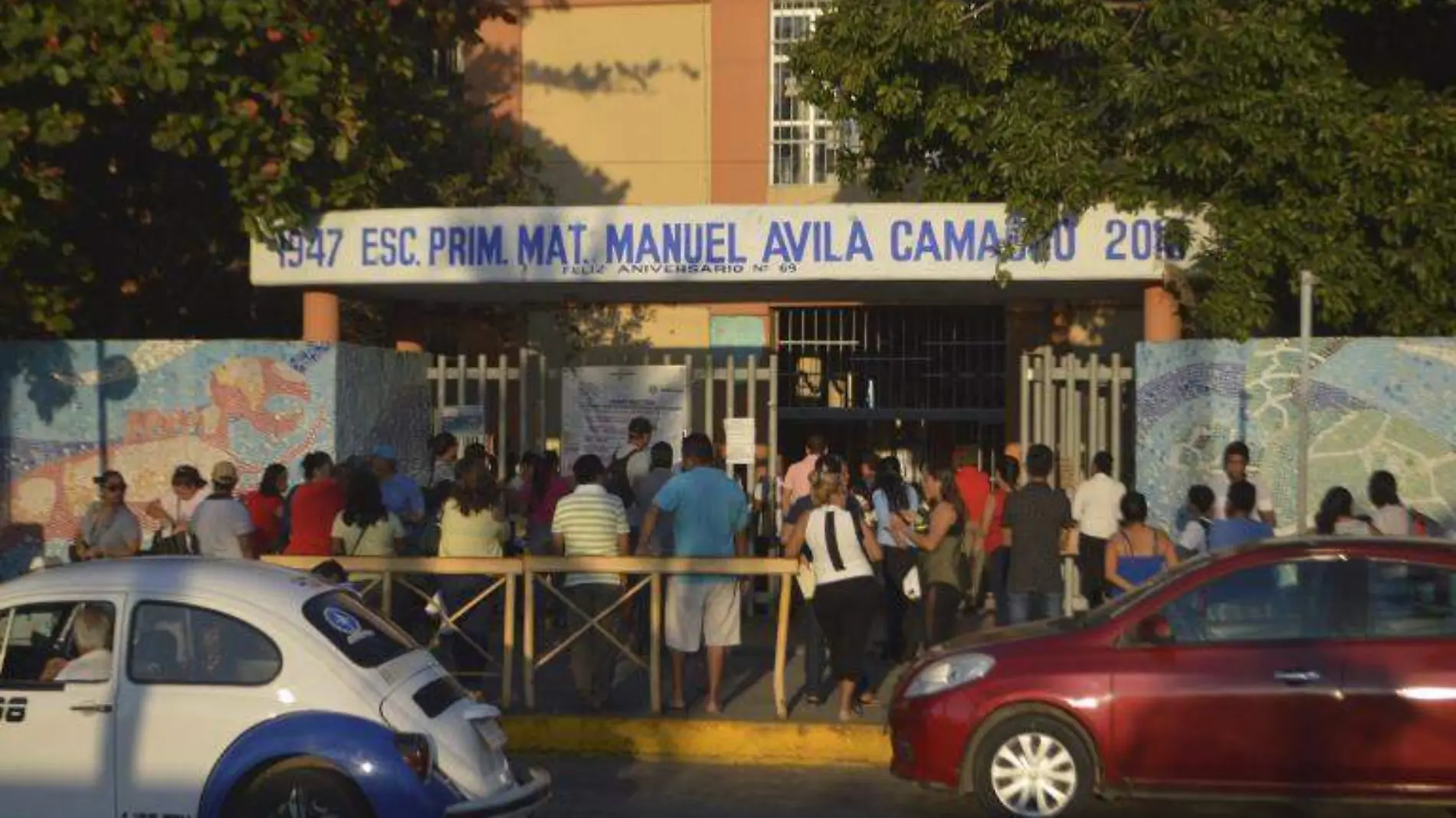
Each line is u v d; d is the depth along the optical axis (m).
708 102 25.44
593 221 17.48
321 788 8.80
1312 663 10.52
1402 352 16.05
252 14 16.92
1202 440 16.58
